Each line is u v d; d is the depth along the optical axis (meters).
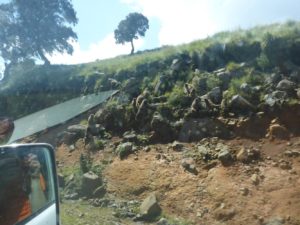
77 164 16.61
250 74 16.92
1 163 3.60
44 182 4.36
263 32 19.25
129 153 15.83
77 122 20.55
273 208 11.38
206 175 13.35
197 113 16.14
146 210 12.49
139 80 20.19
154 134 16.27
